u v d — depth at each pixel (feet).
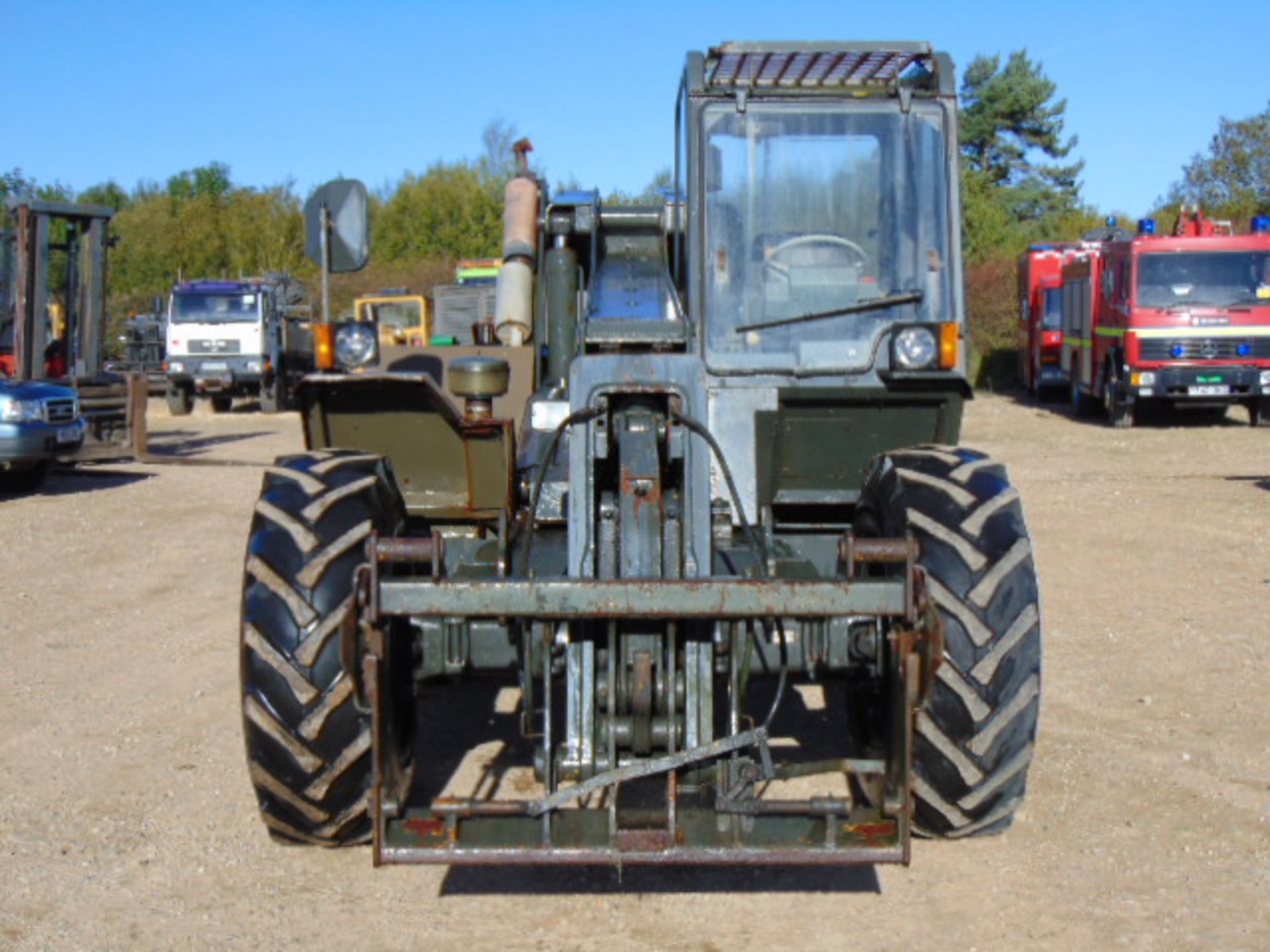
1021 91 178.29
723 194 17.24
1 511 42.16
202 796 16.61
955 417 16.67
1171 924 12.88
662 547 13.25
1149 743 18.12
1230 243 64.69
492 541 16.46
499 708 20.04
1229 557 31.14
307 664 12.77
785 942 12.61
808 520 17.67
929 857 14.53
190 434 73.51
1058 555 32.01
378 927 13.01
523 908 13.42
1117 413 66.44
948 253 17.25
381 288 134.10
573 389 13.73
